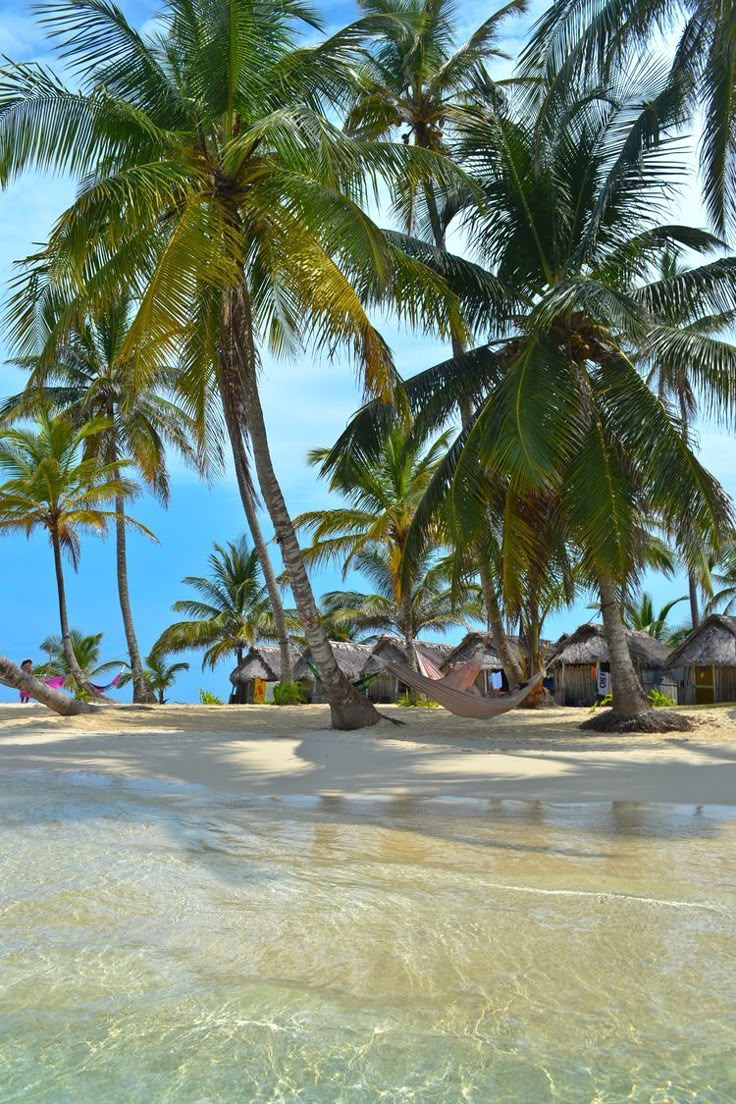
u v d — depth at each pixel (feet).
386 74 57.36
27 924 9.86
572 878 11.98
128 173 33.78
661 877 12.03
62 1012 7.38
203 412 46.14
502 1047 6.64
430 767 26.86
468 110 46.70
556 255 43.88
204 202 37.27
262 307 44.80
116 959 8.69
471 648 99.45
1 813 17.70
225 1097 5.89
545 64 39.60
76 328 38.50
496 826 16.47
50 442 76.95
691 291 41.93
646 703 42.96
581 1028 6.96
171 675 138.72
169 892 11.25
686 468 38.14
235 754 30.78
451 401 44.11
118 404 85.46
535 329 39.73
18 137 35.47
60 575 79.92
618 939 9.20
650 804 19.57
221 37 35.94
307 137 34.60
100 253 37.45
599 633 95.71
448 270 43.04
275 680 109.19
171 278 34.35
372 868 12.61
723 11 35.94
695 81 40.78
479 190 40.96
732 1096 5.85
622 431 39.55
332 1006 7.47
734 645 86.89
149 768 27.17
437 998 7.61
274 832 15.67
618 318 34.68
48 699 48.55
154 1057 6.54
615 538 38.55
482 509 41.14
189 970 8.37
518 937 9.30
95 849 14.03
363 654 109.60
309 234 37.29
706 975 8.09
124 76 37.78
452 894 11.10
